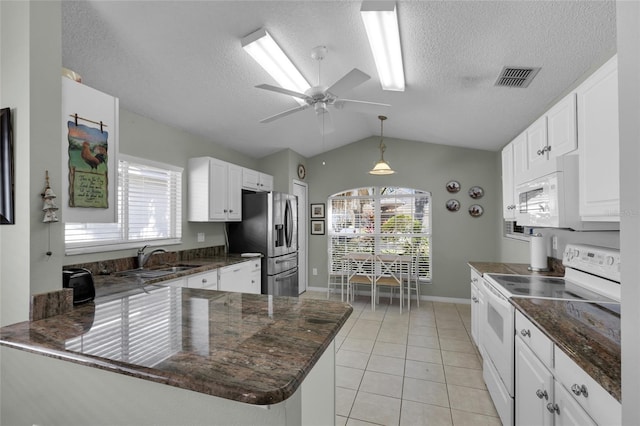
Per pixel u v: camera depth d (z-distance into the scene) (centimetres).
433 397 224
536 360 140
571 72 219
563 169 170
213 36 214
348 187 545
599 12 161
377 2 174
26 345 101
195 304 148
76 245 244
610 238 188
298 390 89
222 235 419
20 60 130
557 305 157
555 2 160
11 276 131
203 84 274
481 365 272
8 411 116
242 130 393
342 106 259
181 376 80
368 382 245
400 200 522
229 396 74
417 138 491
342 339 333
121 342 102
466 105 310
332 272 552
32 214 129
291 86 284
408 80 272
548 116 198
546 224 188
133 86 257
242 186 416
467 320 396
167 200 335
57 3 139
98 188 156
